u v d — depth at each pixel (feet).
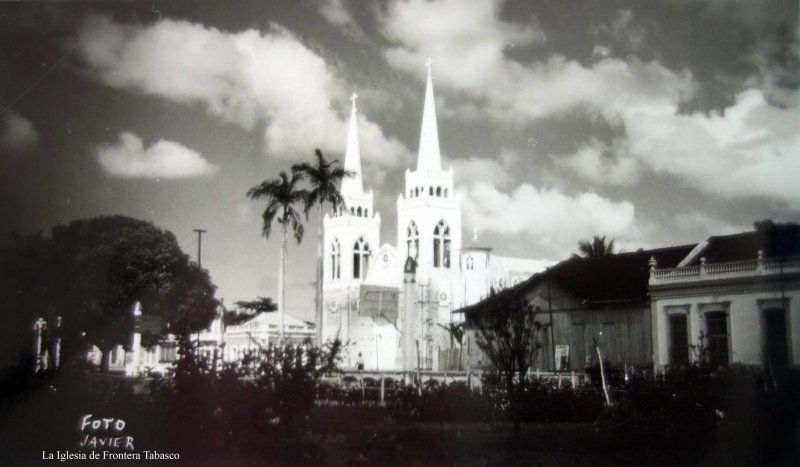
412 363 126.62
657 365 140.46
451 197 308.81
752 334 130.11
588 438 68.33
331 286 323.37
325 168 171.73
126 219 152.46
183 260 170.50
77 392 64.08
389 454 56.59
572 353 155.84
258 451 53.06
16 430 57.88
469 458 57.98
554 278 163.94
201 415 54.60
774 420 65.57
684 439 64.85
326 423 65.31
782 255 132.77
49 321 118.01
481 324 67.97
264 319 188.34
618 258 164.76
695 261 147.74
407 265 131.23
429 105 231.30
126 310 158.30
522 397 69.87
